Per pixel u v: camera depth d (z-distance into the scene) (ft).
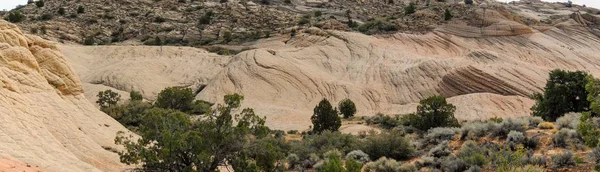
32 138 62.90
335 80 254.88
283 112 208.74
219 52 316.19
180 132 65.41
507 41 311.68
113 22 410.52
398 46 305.73
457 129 102.22
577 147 75.41
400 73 252.21
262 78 245.45
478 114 200.34
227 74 253.24
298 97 236.63
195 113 178.70
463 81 230.07
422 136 117.39
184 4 461.37
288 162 94.32
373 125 170.19
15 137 59.77
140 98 219.41
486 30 321.32
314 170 88.63
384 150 94.27
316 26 356.79
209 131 66.33
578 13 345.92
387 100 235.40
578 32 328.70
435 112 134.21
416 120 136.15
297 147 103.50
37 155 58.23
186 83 265.54
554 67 280.72
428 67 247.91
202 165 63.93
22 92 74.33
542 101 142.72
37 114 73.10
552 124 93.76
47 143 64.54
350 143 106.93
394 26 338.54
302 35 325.21
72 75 93.56
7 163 48.91
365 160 91.09
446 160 78.43
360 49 292.20
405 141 94.48
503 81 224.74
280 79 245.86
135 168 68.28
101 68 280.31
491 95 216.33
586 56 294.46
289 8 474.90
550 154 74.38
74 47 311.47
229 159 67.82
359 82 254.27
